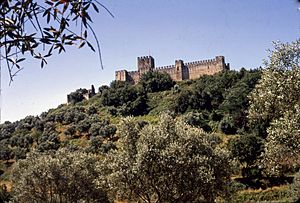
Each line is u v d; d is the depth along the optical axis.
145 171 27.91
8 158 74.62
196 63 121.12
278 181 51.59
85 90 125.12
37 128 90.25
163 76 113.38
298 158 22.62
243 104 80.38
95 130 83.81
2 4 4.10
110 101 105.62
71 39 4.48
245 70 95.38
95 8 4.35
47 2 4.31
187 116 81.38
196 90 92.56
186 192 28.36
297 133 21.44
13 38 4.21
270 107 23.81
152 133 29.53
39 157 40.00
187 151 29.39
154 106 100.25
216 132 77.94
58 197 38.66
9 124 95.19
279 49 23.69
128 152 29.47
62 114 96.06
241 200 48.97
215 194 30.75
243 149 55.44
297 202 43.28
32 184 37.31
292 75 22.83
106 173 30.62
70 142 82.56
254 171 53.47
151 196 30.52
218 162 31.14
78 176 38.44
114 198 37.50
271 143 22.84
